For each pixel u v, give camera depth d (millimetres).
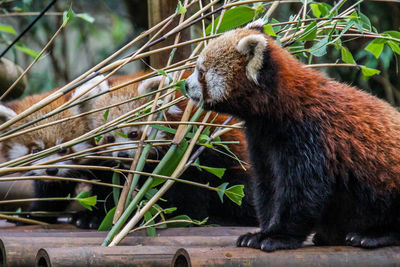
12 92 10484
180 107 8414
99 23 19719
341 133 5711
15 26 18109
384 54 11719
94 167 6570
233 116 6414
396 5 13188
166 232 7090
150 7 9047
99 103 8688
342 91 6039
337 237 6422
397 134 5914
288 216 5684
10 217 7254
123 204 6641
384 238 5707
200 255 5039
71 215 8875
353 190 5828
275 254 5340
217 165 8508
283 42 7312
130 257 5238
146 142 6945
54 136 8500
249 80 6000
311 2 7641
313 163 5637
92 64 19219
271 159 6039
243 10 7207
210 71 6211
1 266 5605
